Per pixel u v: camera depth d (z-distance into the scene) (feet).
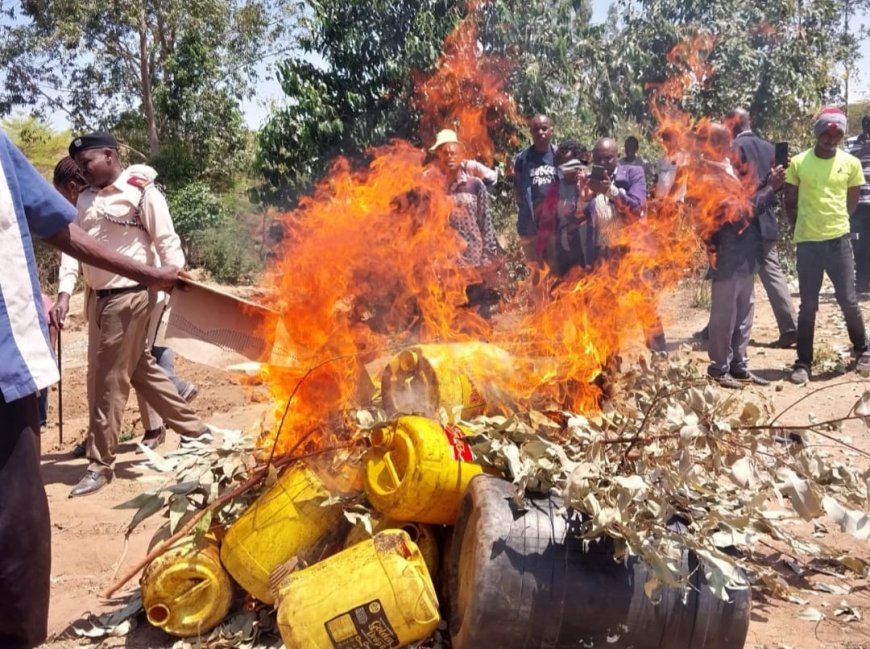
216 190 99.40
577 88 38.17
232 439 13.12
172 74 103.96
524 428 11.80
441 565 11.90
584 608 10.37
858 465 17.87
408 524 11.79
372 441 11.72
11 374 9.46
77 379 33.27
